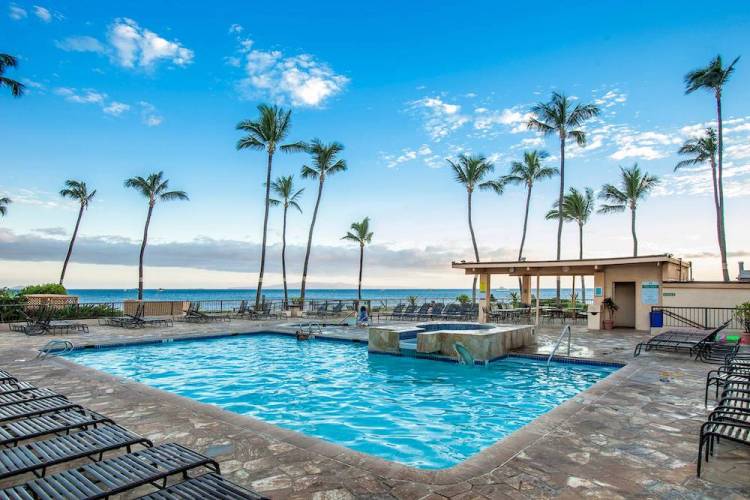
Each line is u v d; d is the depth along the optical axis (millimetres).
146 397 6258
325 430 6094
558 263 19141
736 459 3947
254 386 8750
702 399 6250
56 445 3387
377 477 3510
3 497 2488
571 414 5438
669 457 4000
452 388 8531
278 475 3553
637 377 7895
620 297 19859
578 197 38969
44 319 17250
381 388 8547
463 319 22359
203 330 16641
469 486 3340
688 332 12594
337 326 18562
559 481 3449
